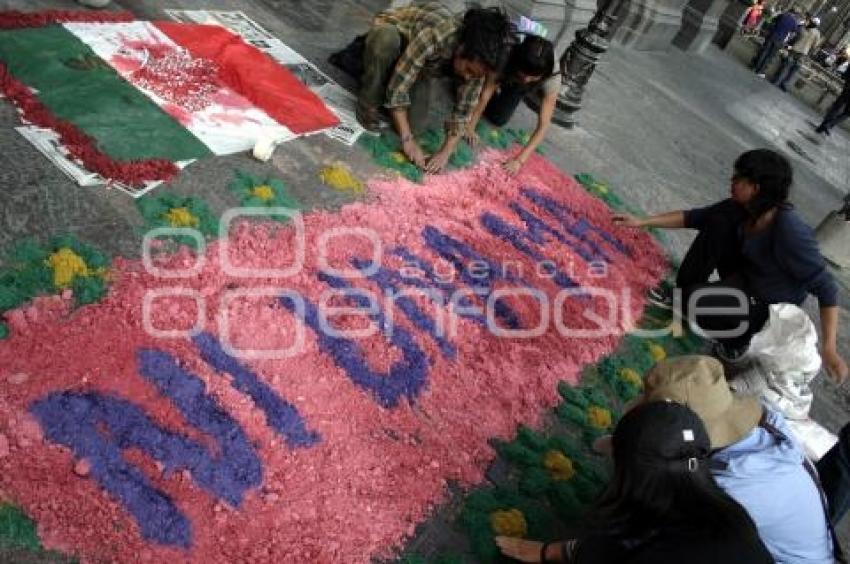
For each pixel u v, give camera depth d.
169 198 3.19
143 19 4.30
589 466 3.23
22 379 2.27
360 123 4.54
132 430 2.31
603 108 8.20
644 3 11.70
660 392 2.36
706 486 1.99
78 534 2.02
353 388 2.92
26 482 2.06
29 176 2.92
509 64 4.26
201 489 2.28
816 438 3.70
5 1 3.76
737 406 2.41
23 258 2.62
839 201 10.65
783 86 18.19
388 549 2.45
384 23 4.28
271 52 4.72
